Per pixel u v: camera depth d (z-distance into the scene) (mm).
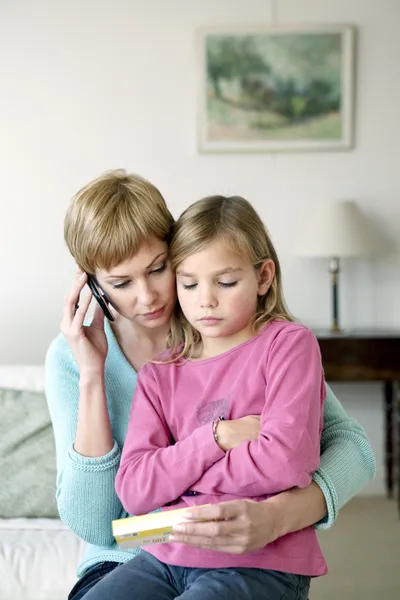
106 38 3416
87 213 1161
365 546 2816
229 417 1125
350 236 3186
